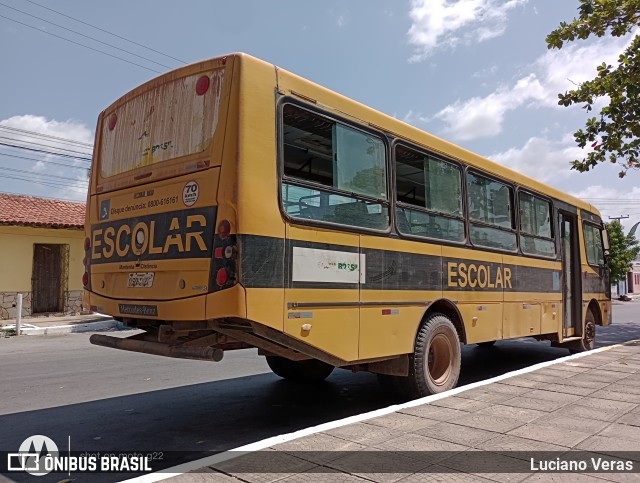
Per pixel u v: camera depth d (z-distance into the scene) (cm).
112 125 559
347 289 498
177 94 476
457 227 677
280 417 574
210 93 448
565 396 551
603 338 1376
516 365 953
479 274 711
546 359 1026
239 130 420
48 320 1661
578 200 1061
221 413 589
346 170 514
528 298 836
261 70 444
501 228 777
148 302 466
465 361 1002
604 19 1120
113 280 517
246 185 415
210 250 420
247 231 411
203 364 913
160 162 479
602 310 1121
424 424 450
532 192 877
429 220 627
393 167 576
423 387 595
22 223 1634
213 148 432
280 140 449
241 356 1009
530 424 451
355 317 506
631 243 4047
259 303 413
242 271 404
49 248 1781
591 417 473
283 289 434
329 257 482
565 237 998
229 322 428
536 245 877
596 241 1133
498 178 782
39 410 598
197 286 425
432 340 616
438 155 655
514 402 526
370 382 761
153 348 461
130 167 517
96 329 1526
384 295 543
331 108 506
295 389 714
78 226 1761
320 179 504
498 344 1277
